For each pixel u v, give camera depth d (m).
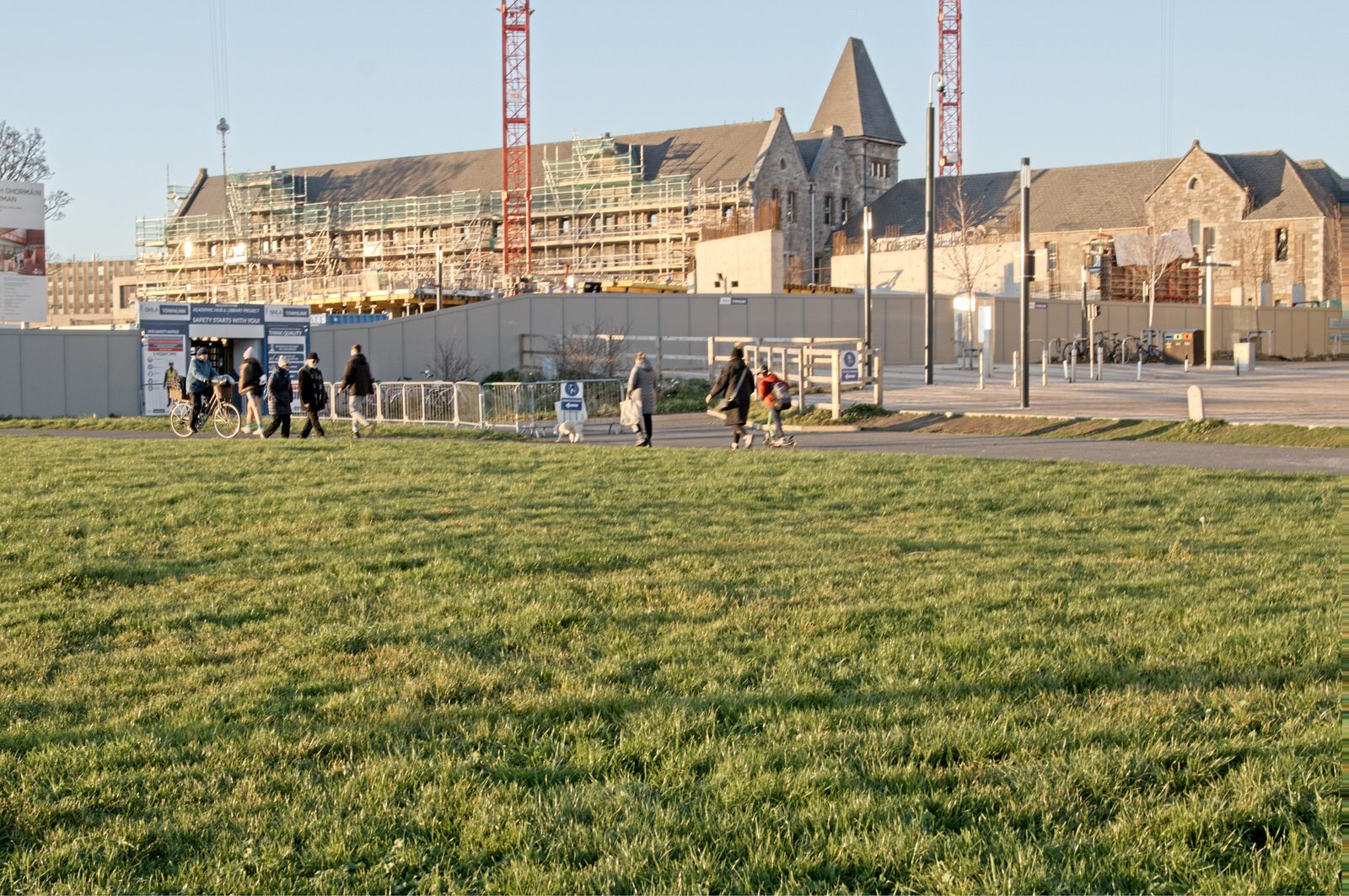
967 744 5.75
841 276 80.00
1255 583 9.38
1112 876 4.45
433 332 50.03
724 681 6.93
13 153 65.12
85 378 45.56
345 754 5.94
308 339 45.66
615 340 47.16
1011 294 70.38
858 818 4.93
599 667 7.21
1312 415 25.95
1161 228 91.06
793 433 27.17
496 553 10.98
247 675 7.37
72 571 10.30
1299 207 86.31
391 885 4.53
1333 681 6.59
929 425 27.30
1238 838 4.74
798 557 10.77
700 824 4.94
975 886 4.36
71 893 4.54
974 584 9.43
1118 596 9.00
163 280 122.50
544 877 4.50
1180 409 28.28
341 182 118.44
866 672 7.08
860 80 116.88
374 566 10.58
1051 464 18.23
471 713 6.47
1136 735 5.82
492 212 108.25
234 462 19.39
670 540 11.73
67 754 5.92
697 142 106.06
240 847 4.85
